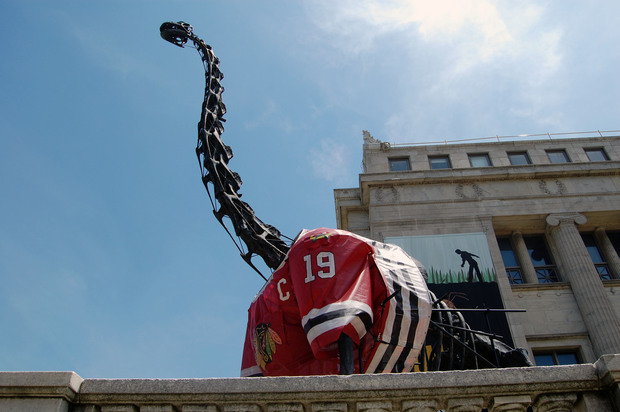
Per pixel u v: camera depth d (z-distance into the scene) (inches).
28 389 220.2
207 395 224.2
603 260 1136.2
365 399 224.8
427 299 393.7
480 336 464.1
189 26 732.0
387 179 1213.1
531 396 230.5
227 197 537.0
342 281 361.1
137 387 226.4
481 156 1321.4
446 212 1158.3
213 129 598.2
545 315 1018.7
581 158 1295.5
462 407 227.0
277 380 225.9
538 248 1152.8
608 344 957.2
